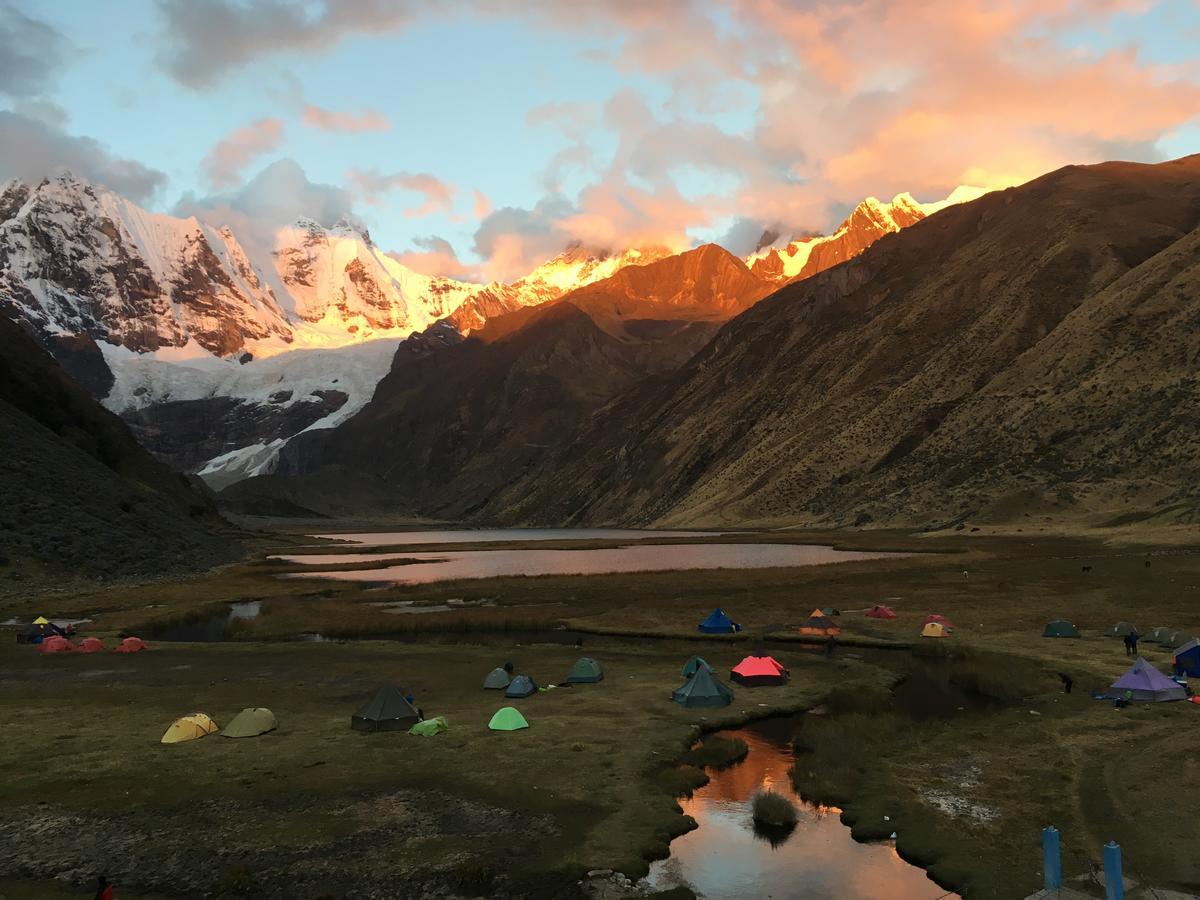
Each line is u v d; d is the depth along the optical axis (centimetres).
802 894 1923
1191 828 2064
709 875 2017
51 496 9638
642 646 5134
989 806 2348
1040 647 4522
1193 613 5116
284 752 2911
